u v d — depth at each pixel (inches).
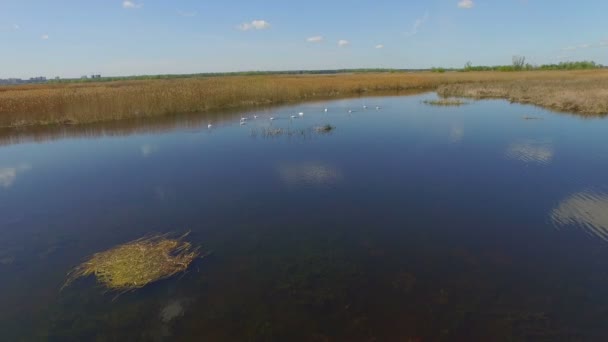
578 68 3654.0
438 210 364.8
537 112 975.0
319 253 290.2
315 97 1583.4
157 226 343.3
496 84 1803.6
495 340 197.9
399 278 254.7
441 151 584.1
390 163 525.3
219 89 1251.8
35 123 900.0
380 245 301.0
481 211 359.3
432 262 274.2
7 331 213.5
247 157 577.6
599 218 336.8
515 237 307.9
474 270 262.5
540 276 253.4
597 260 270.7
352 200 396.5
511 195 396.2
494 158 534.9
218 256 287.7
